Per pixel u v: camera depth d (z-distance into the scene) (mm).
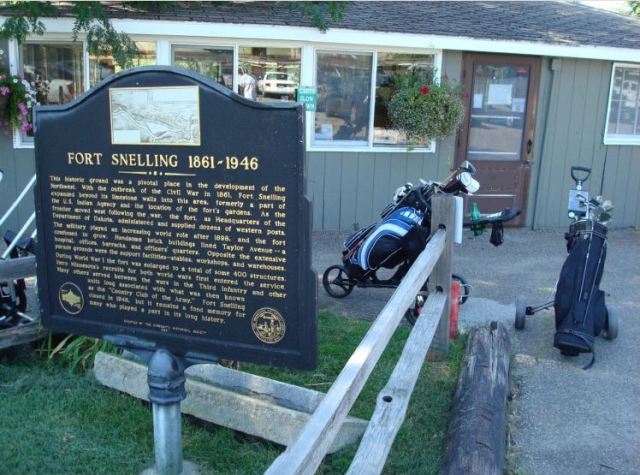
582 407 3957
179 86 2543
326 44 8180
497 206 9234
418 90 8242
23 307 4516
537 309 5180
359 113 8562
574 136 9305
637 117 9648
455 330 4848
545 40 8711
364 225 8773
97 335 2902
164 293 2744
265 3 8672
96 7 6719
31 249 4477
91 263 2850
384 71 8516
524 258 7629
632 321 5523
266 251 2549
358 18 8617
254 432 3383
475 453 2980
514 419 3785
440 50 8500
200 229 2627
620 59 8977
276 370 4238
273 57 8086
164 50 7750
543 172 9281
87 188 2779
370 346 2504
